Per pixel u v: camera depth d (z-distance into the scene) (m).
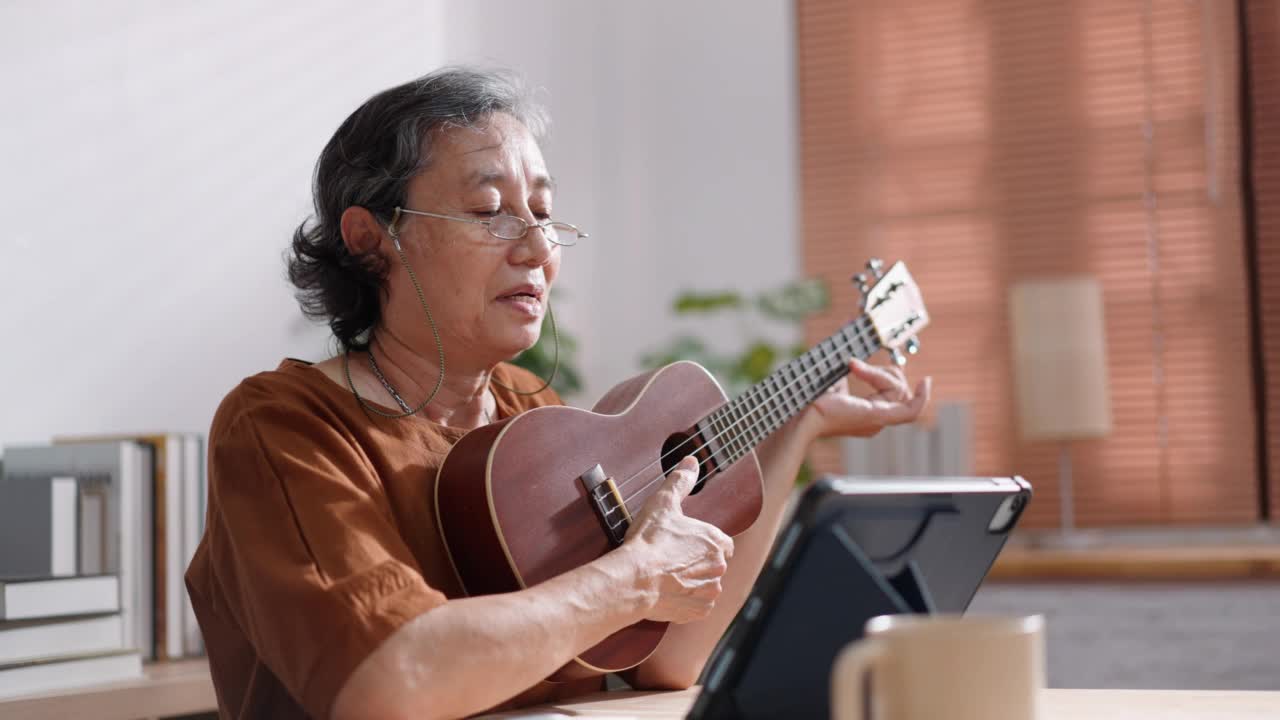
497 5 3.76
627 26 4.66
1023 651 0.61
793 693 0.78
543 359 3.93
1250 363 3.96
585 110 4.45
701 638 1.35
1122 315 4.09
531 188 1.30
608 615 1.09
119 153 2.19
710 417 1.39
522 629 1.02
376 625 0.99
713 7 4.58
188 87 2.34
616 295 4.58
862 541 0.81
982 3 4.30
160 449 1.84
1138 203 4.10
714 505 1.38
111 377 2.14
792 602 0.77
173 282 2.27
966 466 3.33
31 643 1.47
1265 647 2.43
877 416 1.57
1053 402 3.44
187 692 1.58
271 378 1.23
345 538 1.06
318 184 1.34
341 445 1.17
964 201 4.30
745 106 4.53
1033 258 4.20
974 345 4.24
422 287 1.27
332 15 2.75
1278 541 3.33
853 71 4.44
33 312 2.02
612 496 1.24
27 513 1.72
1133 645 2.50
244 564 1.08
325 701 0.99
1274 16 3.94
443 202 1.26
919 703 0.60
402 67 2.99
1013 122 4.25
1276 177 3.95
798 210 4.47
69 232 2.09
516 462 1.20
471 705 1.00
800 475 3.74
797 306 4.10
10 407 1.98
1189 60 4.07
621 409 1.34
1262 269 3.95
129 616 1.78
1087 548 3.07
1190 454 3.98
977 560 0.96
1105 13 4.17
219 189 2.39
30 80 2.05
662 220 4.57
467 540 1.20
